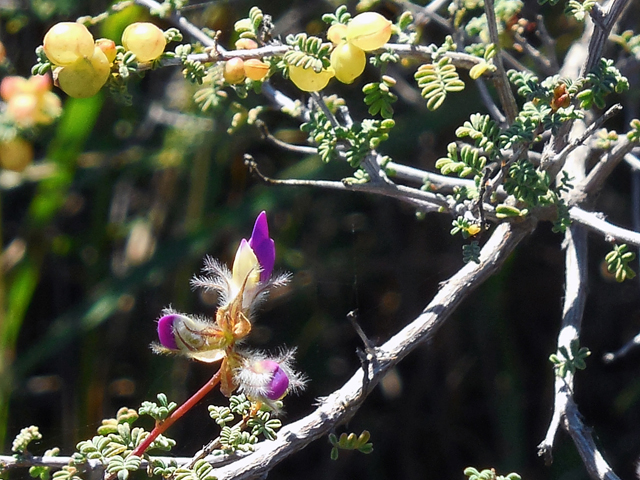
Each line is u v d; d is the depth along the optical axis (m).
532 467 0.41
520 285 0.42
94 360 0.41
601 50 0.27
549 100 0.27
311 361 0.42
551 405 0.42
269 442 0.27
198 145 0.40
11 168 0.36
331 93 0.38
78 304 0.42
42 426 0.42
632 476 0.39
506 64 0.35
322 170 0.39
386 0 0.33
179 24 0.30
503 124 0.31
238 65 0.28
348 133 0.28
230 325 0.26
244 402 0.27
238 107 0.32
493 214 0.28
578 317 0.29
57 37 0.26
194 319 0.26
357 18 0.27
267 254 0.26
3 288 0.39
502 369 0.41
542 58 0.32
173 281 0.42
